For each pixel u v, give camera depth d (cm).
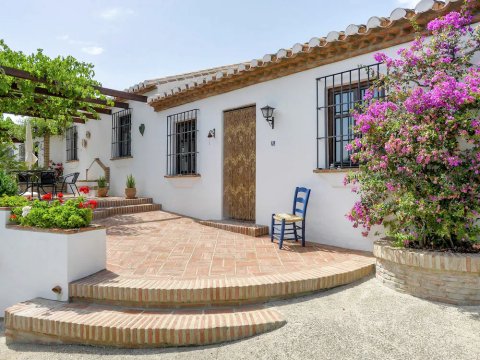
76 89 885
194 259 528
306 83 671
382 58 507
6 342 391
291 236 695
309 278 422
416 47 484
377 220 502
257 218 768
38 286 455
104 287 406
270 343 319
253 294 396
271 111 729
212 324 341
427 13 485
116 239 673
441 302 387
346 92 623
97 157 1365
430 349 292
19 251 479
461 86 412
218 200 875
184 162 1001
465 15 454
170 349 333
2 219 500
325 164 638
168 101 1004
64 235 430
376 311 369
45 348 365
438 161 420
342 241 612
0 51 787
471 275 375
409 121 448
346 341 312
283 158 712
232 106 834
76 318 368
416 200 422
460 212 397
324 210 639
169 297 387
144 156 1131
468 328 325
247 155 822
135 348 341
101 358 330
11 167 1133
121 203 1007
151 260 523
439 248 440
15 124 1568
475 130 405
